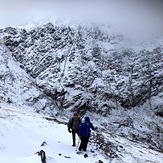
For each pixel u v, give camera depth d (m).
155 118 92.44
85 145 12.58
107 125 80.69
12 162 8.66
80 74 95.62
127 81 103.94
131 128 82.00
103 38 125.69
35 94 79.88
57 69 95.56
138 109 94.88
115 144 15.34
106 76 102.69
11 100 70.88
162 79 107.44
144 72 109.94
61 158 10.29
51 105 79.19
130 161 12.82
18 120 16.28
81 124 12.60
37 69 94.94
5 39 102.88
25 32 109.38
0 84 75.50
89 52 111.25
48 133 15.64
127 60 116.94
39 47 103.56
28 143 11.61
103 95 91.94
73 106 83.12
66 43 108.94
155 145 76.12
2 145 9.87
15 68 90.50
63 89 86.31
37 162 8.80
